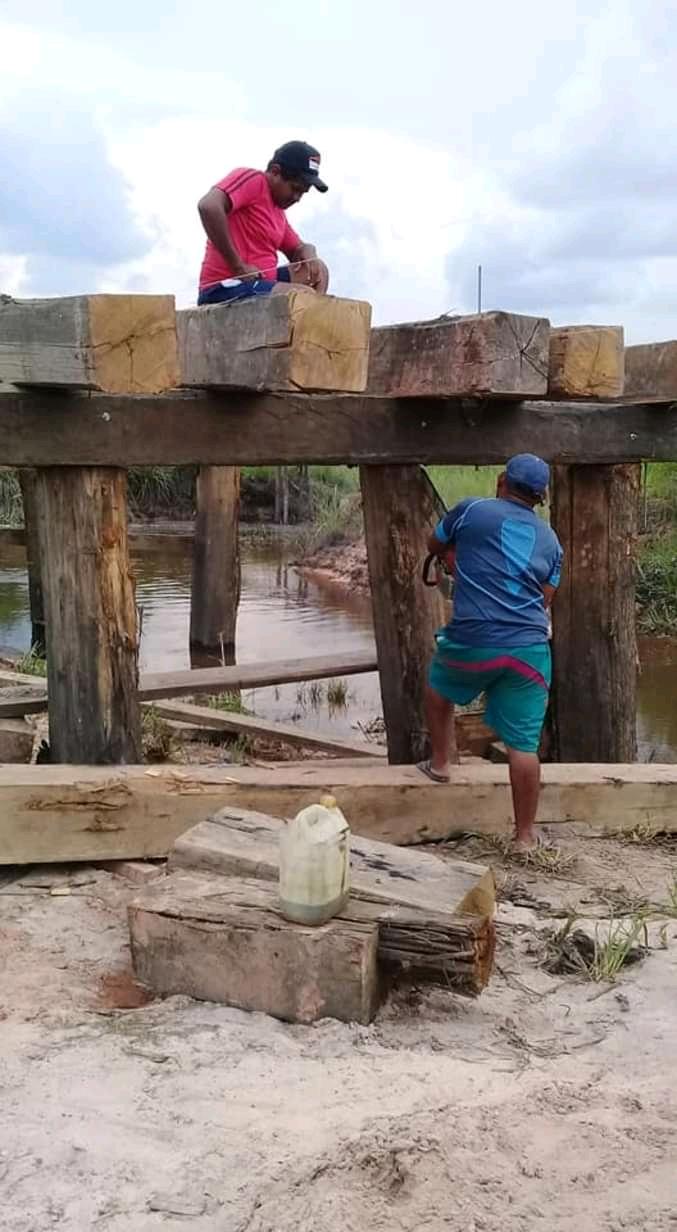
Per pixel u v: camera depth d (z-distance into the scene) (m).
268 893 3.81
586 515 6.60
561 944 4.09
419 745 6.07
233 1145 2.64
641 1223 2.38
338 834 3.56
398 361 5.29
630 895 4.84
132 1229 2.34
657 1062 3.24
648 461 6.53
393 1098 2.92
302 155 5.81
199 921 3.62
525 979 3.91
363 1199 2.43
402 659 6.04
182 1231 2.32
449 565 5.52
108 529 4.94
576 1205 2.44
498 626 5.06
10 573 20.30
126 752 5.12
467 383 4.95
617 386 5.40
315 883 3.53
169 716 7.97
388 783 5.30
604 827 5.70
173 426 4.99
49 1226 2.34
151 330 4.30
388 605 6.03
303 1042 3.36
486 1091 2.98
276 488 25.77
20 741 5.83
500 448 5.91
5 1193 2.45
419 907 3.64
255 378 4.60
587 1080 3.09
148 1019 3.48
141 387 4.32
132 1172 2.53
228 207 5.63
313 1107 2.86
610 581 6.65
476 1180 2.51
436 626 6.03
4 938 4.17
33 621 12.29
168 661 11.99
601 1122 2.79
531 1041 3.44
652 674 11.37
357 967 3.46
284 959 3.52
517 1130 2.72
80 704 5.05
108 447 4.84
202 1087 2.97
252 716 8.91
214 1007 3.59
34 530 12.05
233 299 4.96
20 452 4.66
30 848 4.77
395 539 5.91
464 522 5.19
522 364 4.98
